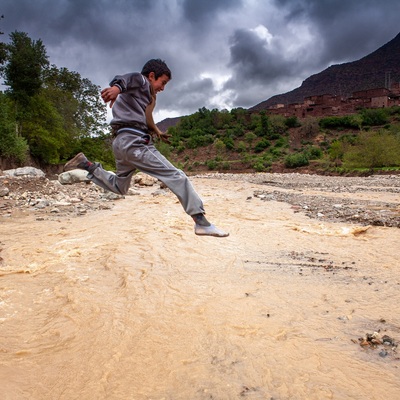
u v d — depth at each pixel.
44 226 8.59
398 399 2.55
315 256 6.18
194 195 3.60
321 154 100.44
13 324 3.75
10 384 2.74
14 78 33.59
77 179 17.58
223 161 120.88
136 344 3.30
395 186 19.06
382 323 3.70
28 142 37.00
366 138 51.97
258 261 5.92
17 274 5.33
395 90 179.25
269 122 140.00
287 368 2.91
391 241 7.04
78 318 3.83
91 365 2.99
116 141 3.69
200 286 4.77
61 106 41.12
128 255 6.18
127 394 2.62
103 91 3.45
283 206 11.73
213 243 7.04
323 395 2.58
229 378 2.78
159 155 3.67
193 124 163.12
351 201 12.60
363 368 2.91
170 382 2.75
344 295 4.45
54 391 2.67
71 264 5.74
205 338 3.39
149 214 10.20
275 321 3.74
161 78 3.76
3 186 13.78
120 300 4.32
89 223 8.97
